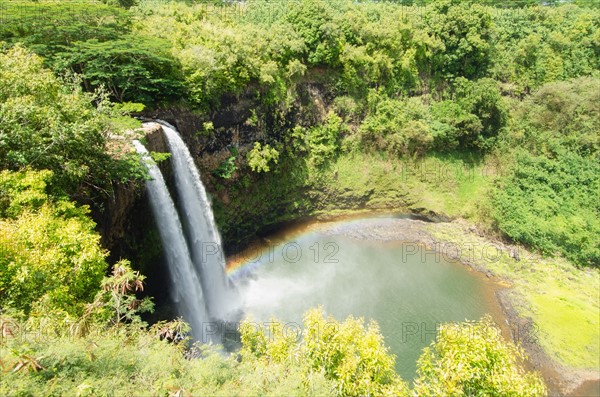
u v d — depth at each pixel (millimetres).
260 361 12086
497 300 29266
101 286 11898
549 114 40375
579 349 24578
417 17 43656
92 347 9109
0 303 10430
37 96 15117
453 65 43969
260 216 35938
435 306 28516
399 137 39562
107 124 17062
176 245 23828
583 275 31562
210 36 31906
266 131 34938
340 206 40094
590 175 36344
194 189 27406
